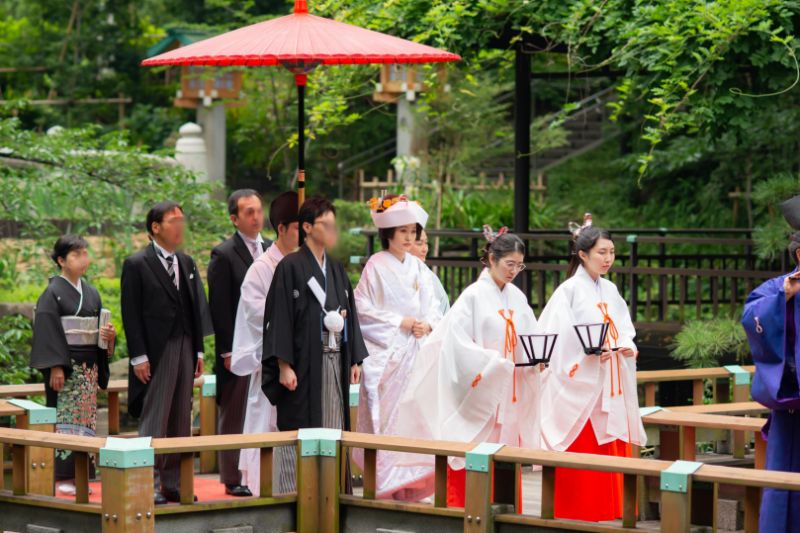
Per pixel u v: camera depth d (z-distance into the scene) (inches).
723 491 316.5
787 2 391.5
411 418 307.4
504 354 300.0
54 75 1040.8
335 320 296.0
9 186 502.6
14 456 280.1
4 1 1143.0
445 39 458.0
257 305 312.7
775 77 403.5
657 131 411.2
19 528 279.7
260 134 960.3
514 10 443.2
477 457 259.8
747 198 724.0
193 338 318.0
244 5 965.8
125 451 251.9
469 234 529.3
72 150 531.2
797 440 254.5
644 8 409.4
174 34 936.9
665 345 501.7
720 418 324.8
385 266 327.9
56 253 338.0
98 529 265.3
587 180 954.7
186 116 1067.9
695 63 406.9
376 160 1027.9
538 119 873.5
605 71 514.0
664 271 495.2
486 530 258.8
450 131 858.1
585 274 319.9
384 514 275.4
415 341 324.8
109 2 1059.3
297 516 280.1
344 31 313.4
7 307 528.4
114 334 343.9
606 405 313.3
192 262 320.2
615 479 316.8
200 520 269.0
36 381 517.7
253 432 316.2
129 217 542.3
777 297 248.4
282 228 318.0
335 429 285.0
